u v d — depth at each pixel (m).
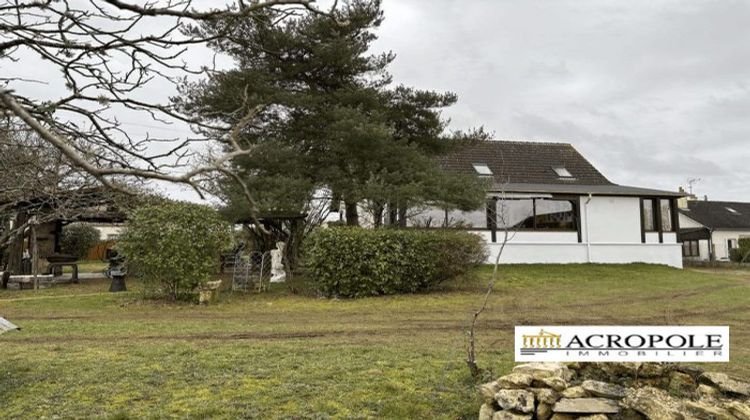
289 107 15.95
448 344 8.02
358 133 14.82
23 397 5.32
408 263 14.66
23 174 3.01
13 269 18.78
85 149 2.50
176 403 5.11
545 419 4.17
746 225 38.97
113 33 2.44
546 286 16.58
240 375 6.08
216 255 14.23
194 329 9.49
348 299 14.02
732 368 6.42
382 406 4.96
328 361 6.75
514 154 28.05
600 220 23.80
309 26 15.23
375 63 16.91
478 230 22.19
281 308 12.69
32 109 2.31
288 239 18.41
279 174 15.33
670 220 25.41
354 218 19.14
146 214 13.39
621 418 4.00
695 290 15.70
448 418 4.67
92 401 5.19
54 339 8.48
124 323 10.26
